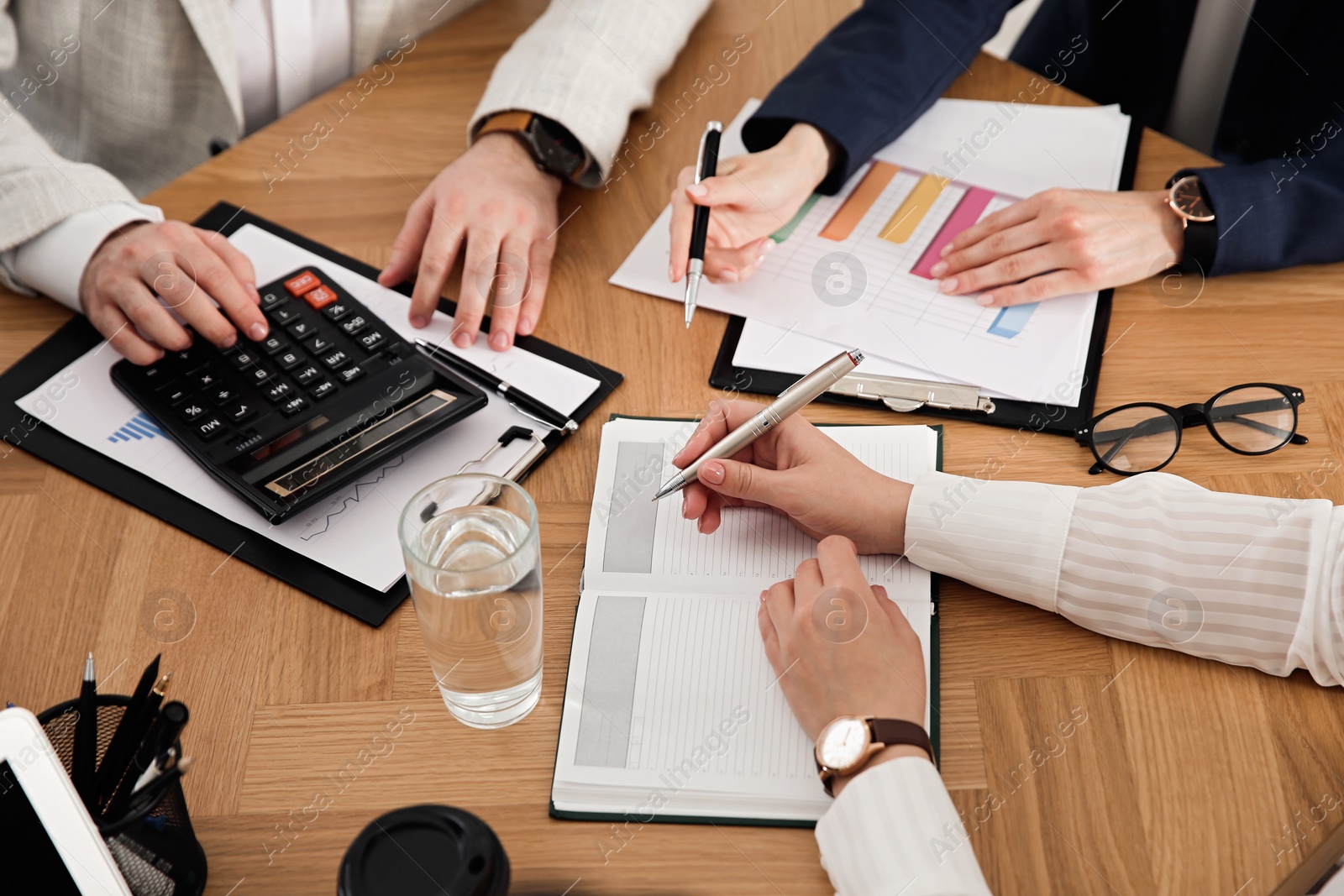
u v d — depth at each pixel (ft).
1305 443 3.01
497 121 3.97
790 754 2.39
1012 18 7.30
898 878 2.09
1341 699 2.47
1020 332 3.40
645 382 3.31
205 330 3.20
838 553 2.66
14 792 1.81
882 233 3.78
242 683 2.54
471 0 4.88
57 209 3.41
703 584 2.75
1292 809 2.27
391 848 1.87
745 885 2.19
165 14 4.43
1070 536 2.67
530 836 2.28
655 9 4.31
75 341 3.39
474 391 3.13
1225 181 3.51
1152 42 5.00
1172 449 2.99
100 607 2.68
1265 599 2.53
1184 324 3.41
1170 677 2.53
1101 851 2.22
